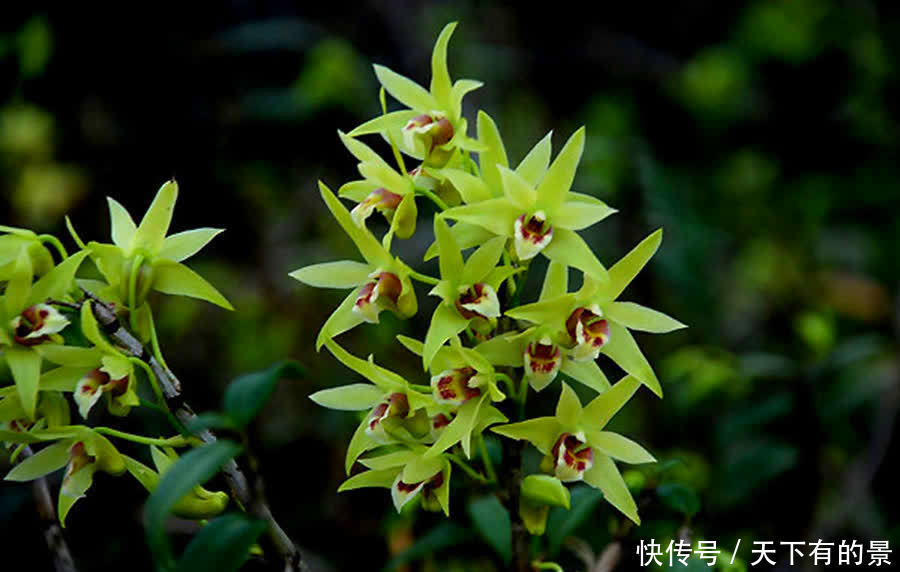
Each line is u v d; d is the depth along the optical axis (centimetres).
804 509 471
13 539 435
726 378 483
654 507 354
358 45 781
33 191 644
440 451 245
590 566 325
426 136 260
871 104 768
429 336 245
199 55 742
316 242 660
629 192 620
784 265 635
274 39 749
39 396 250
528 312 249
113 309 253
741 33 820
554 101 856
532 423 260
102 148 700
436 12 789
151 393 463
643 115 840
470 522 372
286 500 506
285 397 557
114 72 716
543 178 247
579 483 371
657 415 526
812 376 477
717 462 486
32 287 240
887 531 479
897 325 559
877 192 707
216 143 712
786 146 785
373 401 269
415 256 610
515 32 862
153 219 258
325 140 711
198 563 230
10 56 693
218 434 370
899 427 506
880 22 779
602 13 899
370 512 502
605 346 257
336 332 264
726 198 700
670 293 589
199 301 601
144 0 732
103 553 442
